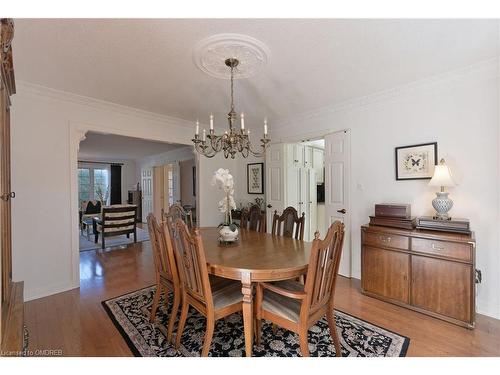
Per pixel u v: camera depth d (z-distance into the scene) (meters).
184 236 1.67
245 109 3.49
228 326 2.10
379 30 1.72
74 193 2.97
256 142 4.62
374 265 2.61
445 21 1.62
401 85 2.69
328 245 1.52
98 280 3.17
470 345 1.83
